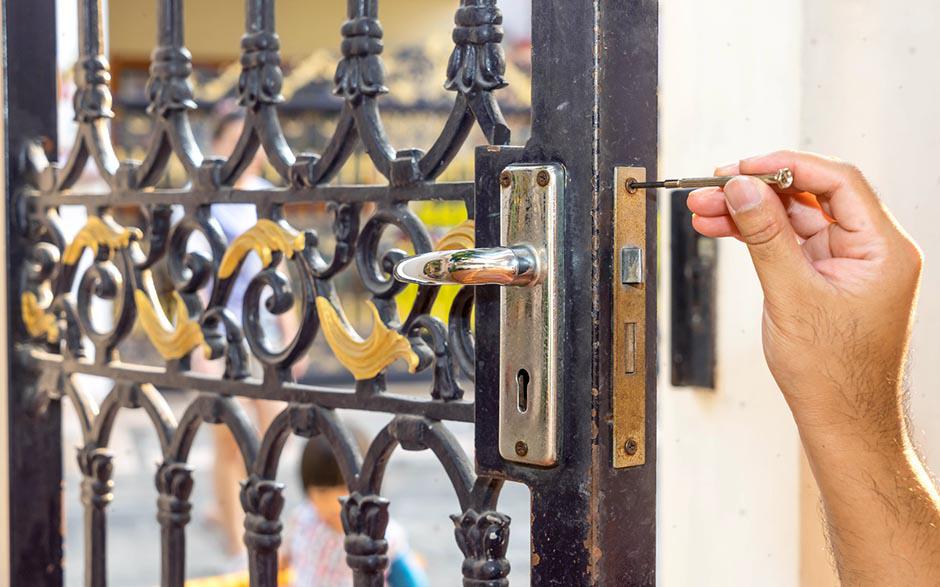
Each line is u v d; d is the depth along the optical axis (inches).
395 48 282.8
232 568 157.6
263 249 42.6
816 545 48.6
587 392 31.5
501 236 32.9
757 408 50.9
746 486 51.6
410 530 186.1
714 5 52.4
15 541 55.4
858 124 48.0
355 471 40.4
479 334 34.5
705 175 53.1
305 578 101.8
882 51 47.7
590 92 31.4
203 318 45.0
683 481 55.2
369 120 39.1
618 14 31.7
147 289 48.4
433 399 37.3
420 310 37.8
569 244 31.8
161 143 47.4
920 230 48.1
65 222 62.3
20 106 54.8
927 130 47.9
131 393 49.3
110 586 154.6
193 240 106.3
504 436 33.0
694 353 53.6
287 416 42.4
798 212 31.4
